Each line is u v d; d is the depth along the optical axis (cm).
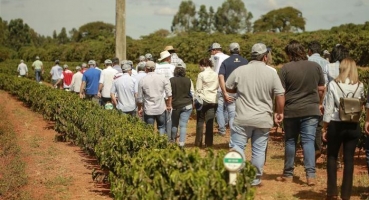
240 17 15575
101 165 847
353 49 4134
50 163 1099
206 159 534
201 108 1236
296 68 819
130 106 1265
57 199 810
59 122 1423
